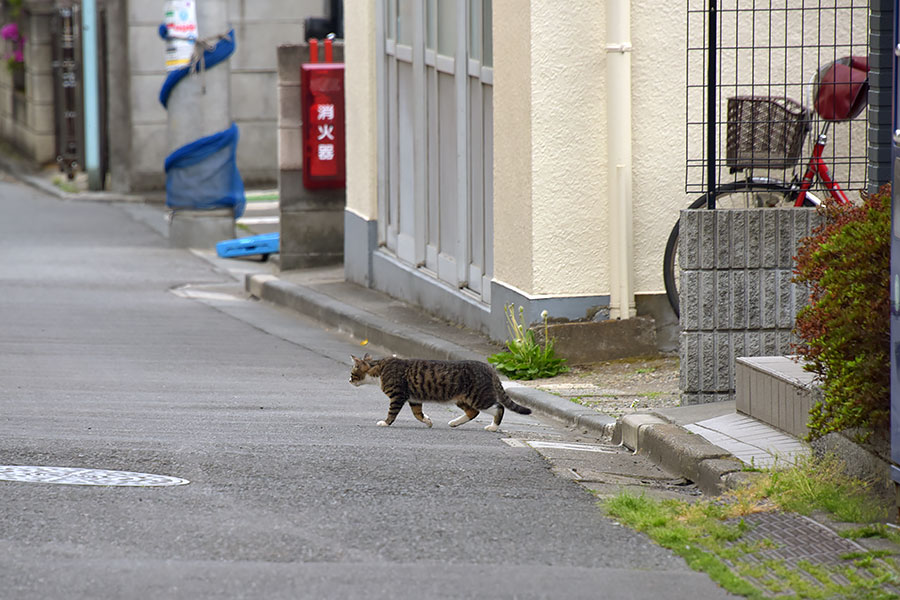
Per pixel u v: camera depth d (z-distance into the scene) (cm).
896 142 783
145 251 2948
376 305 2008
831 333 837
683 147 1473
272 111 3947
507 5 1507
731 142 1328
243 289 2441
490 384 1175
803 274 886
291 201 2445
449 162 1819
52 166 4647
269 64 3922
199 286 2472
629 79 1440
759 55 1452
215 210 3003
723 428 1051
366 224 2167
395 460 1004
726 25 1442
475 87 1694
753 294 1174
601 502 884
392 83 2048
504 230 1561
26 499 845
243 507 840
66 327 1897
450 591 681
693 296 1170
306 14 3912
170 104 2981
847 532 777
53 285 2384
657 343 1495
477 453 1048
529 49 1442
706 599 683
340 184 2444
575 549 766
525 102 1465
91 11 3884
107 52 4072
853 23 1426
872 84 1028
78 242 3080
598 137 1462
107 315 2048
